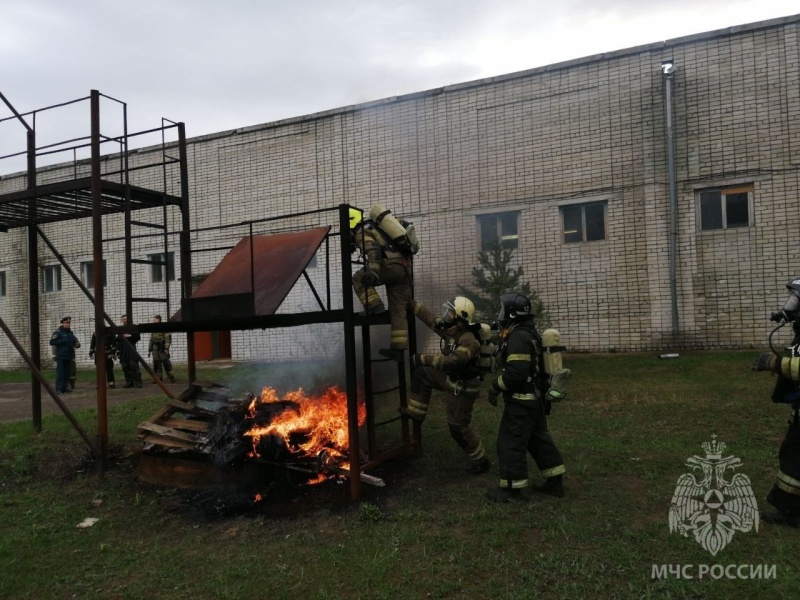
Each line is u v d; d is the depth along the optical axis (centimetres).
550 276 1308
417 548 358
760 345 1141
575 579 312
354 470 440
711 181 1173
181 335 1709
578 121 1279
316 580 323
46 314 1925
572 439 593
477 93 1373
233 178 1652
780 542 344
